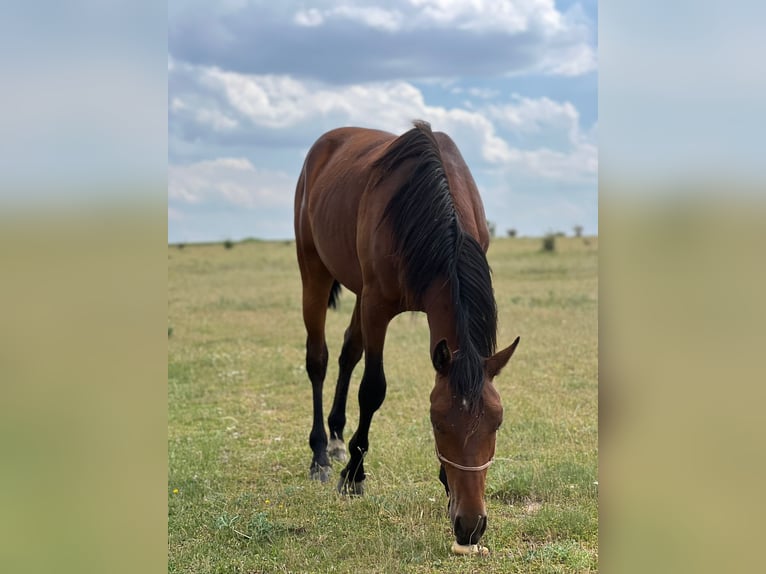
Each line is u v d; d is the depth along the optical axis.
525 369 6.99
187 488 4.23
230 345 9.01
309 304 5.05
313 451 4.65
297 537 3.52
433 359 2.94
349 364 4.88
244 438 5.33
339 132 5.21
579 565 3.04
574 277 16.30
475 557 3.18
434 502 3.82
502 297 12.57
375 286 3.88
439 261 3.31
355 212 4.19
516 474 4.11
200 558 3.28
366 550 3.29
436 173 3.53
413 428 5.23
